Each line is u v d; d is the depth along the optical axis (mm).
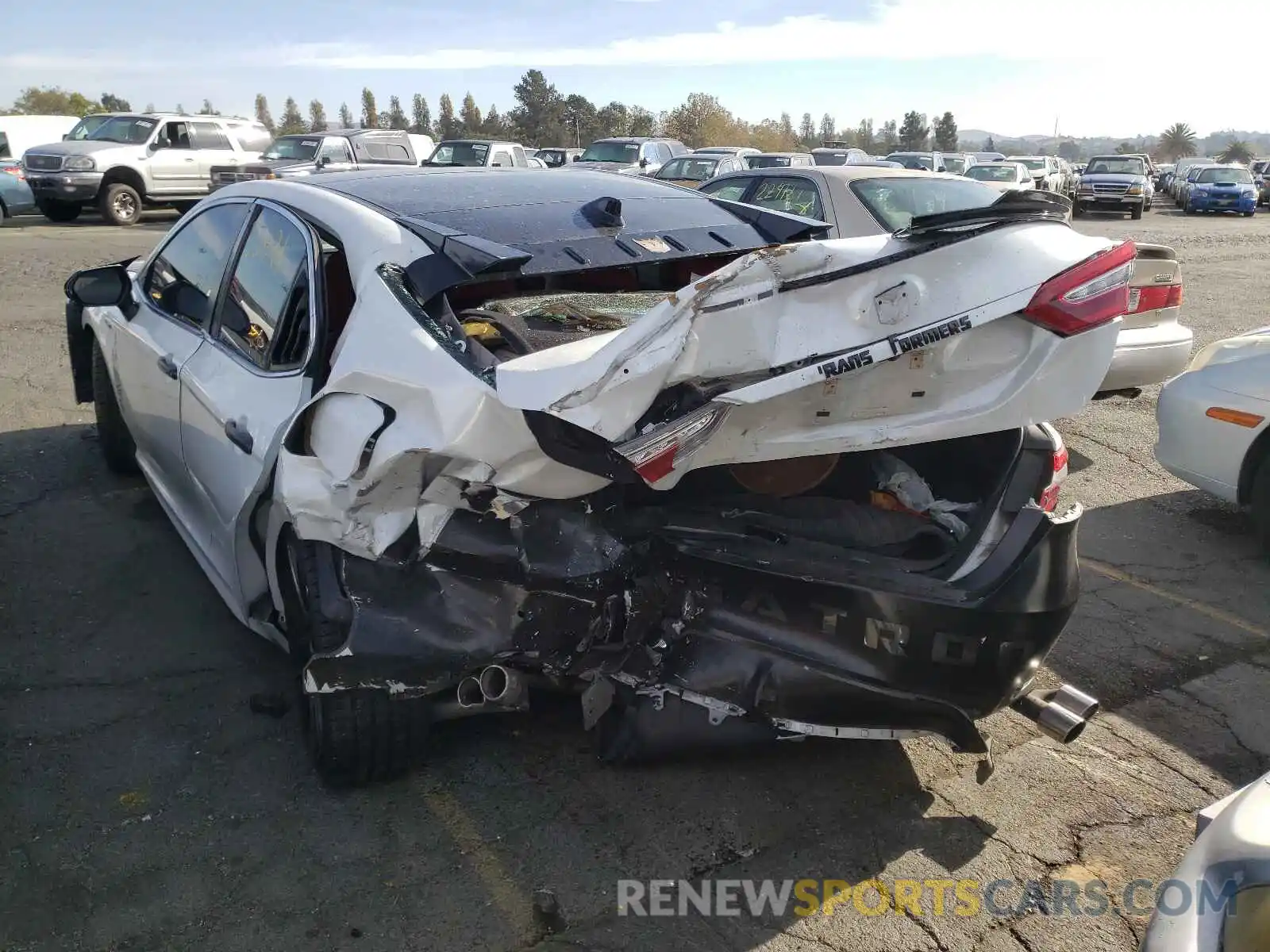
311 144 20547
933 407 2605
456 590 2775
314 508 2779
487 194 3684
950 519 2979
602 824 2945
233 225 4031
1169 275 6301
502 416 2504
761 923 2600
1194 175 34125
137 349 4520
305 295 3305
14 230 17859
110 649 3822
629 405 2334
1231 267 17094
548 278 3742
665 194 4098
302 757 3219
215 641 3906
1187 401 5168
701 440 2369
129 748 3230
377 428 2641
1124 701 3729
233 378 3568
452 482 2688
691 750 2994
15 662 3705
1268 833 1975
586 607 2822
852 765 3270
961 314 2375
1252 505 5004
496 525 2762
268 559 3209
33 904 2572
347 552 2838
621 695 2967
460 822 2936
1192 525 5496
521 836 2885
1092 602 4539
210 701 3512
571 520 2787
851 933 2578
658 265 3891
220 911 2576
